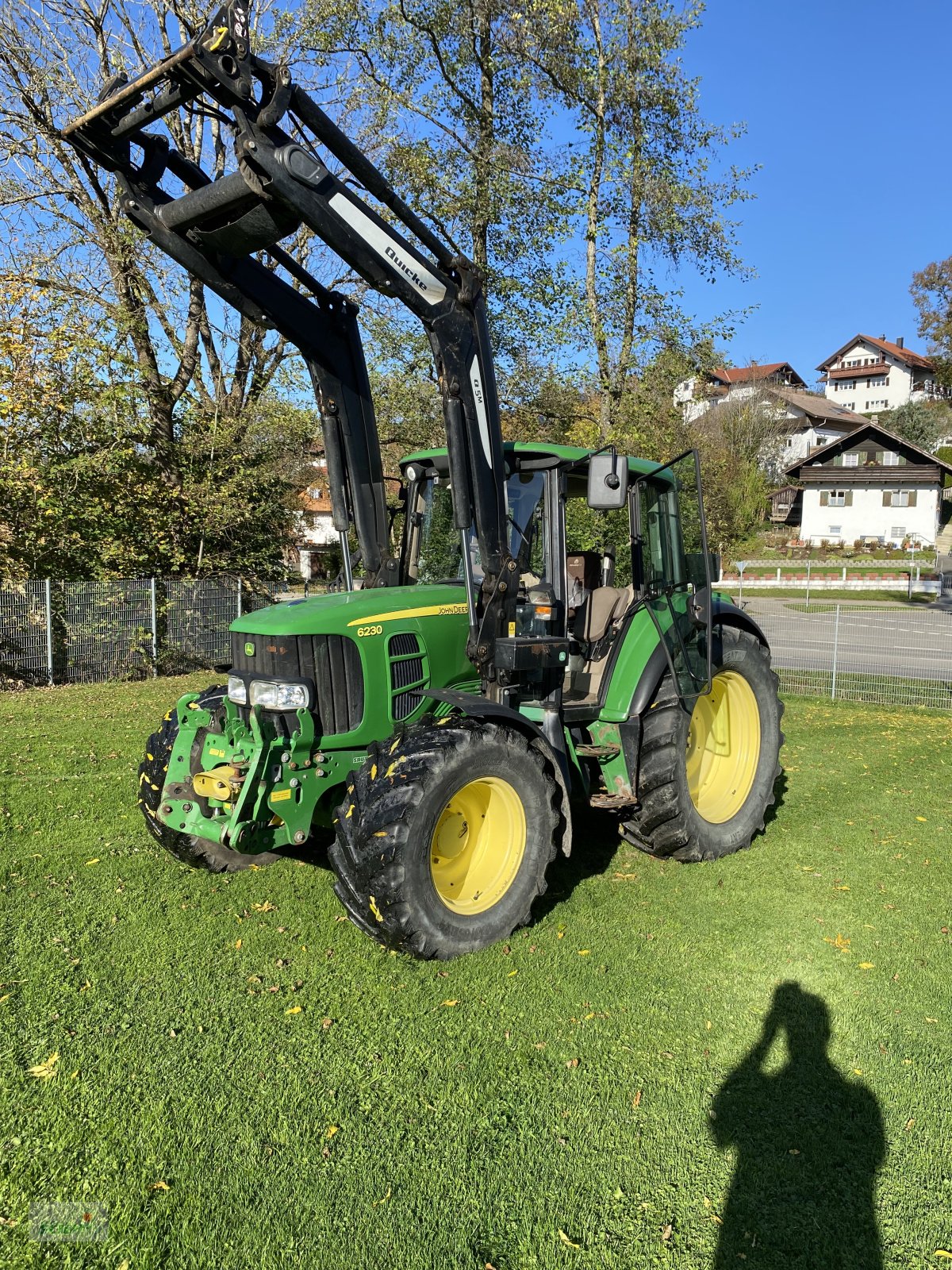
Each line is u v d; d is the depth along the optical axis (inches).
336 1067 117.8
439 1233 90.0
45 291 506.6
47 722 352.2
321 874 187.0
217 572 583.5
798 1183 98.2
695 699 189.6
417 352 530.6
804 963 149.1
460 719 154.3
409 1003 134.1
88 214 554.9
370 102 526.3
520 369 541.3
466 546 162.9
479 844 158.1
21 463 476.4
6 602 456.1
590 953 151.2
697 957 150.6
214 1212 92.3
